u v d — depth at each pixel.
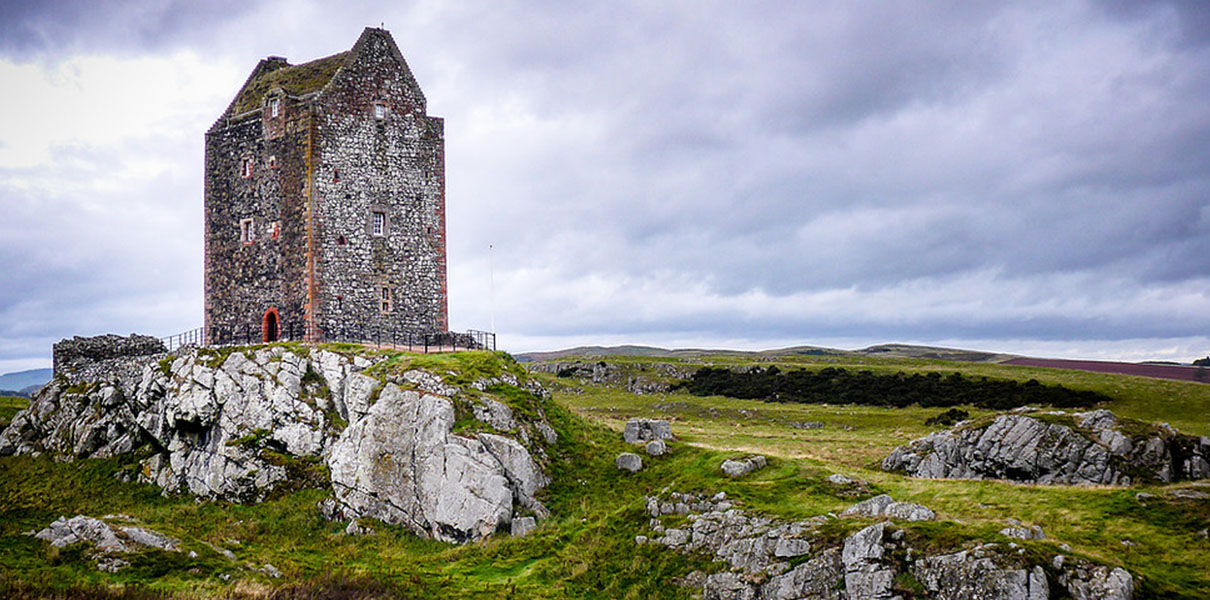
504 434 48.22
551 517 45.00
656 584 37.16
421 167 70.00
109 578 36.38
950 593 31.03
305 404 54.69
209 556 40.31
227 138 69.56
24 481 58.56
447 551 43.12
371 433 49.41
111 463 59.41
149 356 64.12
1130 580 29.66
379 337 66.56
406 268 68.56
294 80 69.31
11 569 36.00
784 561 35.03
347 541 45.59
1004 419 48.62
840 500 39.78
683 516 40.34
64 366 70.25
